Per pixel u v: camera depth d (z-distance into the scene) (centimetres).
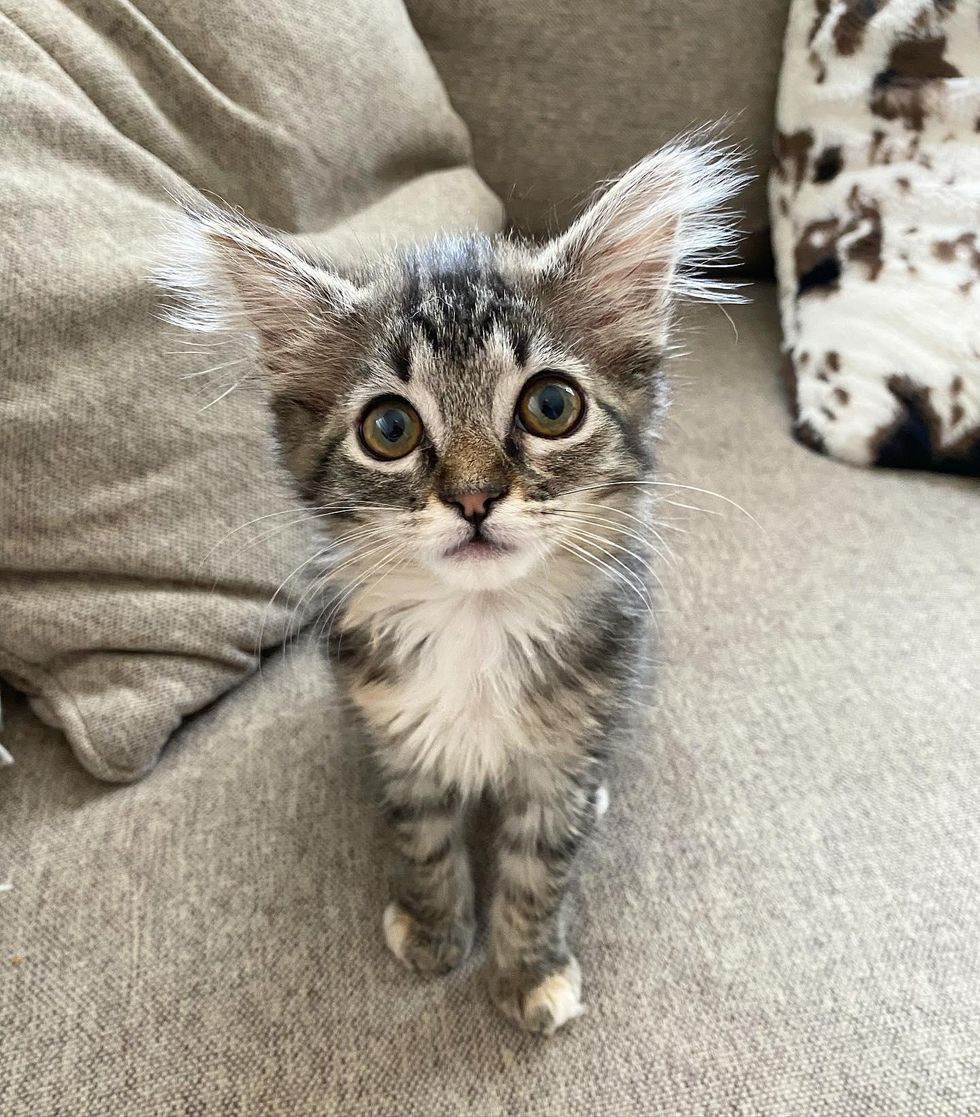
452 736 21
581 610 21
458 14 36
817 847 22
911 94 32
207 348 23
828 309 33
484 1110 18
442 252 21
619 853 22
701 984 20
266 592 25
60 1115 18
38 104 22
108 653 23
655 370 20
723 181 20
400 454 18
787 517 30
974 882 21
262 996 19
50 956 20
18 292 21
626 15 36
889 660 26
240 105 27
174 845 22
